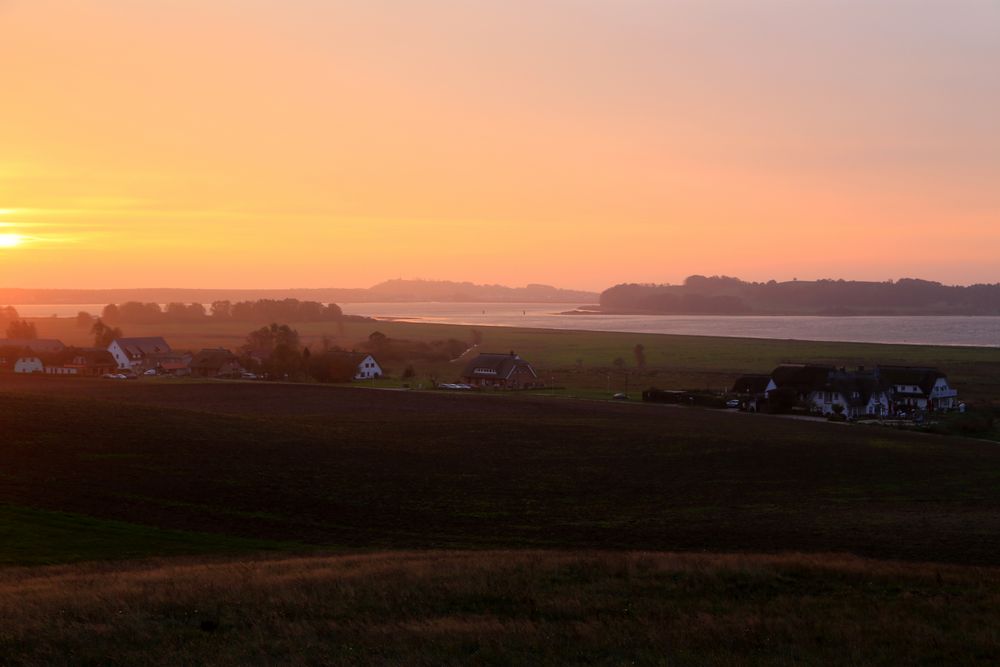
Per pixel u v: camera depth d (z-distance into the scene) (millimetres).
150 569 30422
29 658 18953
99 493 47094
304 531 42062
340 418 87688
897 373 126500
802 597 26234
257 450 65062
